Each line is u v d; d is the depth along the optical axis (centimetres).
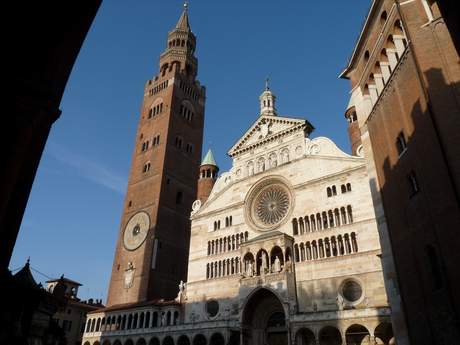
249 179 6731
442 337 2220
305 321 4694
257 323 5494
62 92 1427
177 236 8712
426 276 2442
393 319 2841
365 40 3631
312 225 5512
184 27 11894
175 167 9425
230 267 6225
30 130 1244
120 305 7631
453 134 2191
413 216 2645
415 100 2678
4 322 2083
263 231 6041
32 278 2353
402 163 2852
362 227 5006
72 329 9088
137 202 9038
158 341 6444
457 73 2323
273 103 7662
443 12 1309
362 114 3681
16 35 1204
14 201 1404
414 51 2595
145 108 10788
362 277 4728
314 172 5881
